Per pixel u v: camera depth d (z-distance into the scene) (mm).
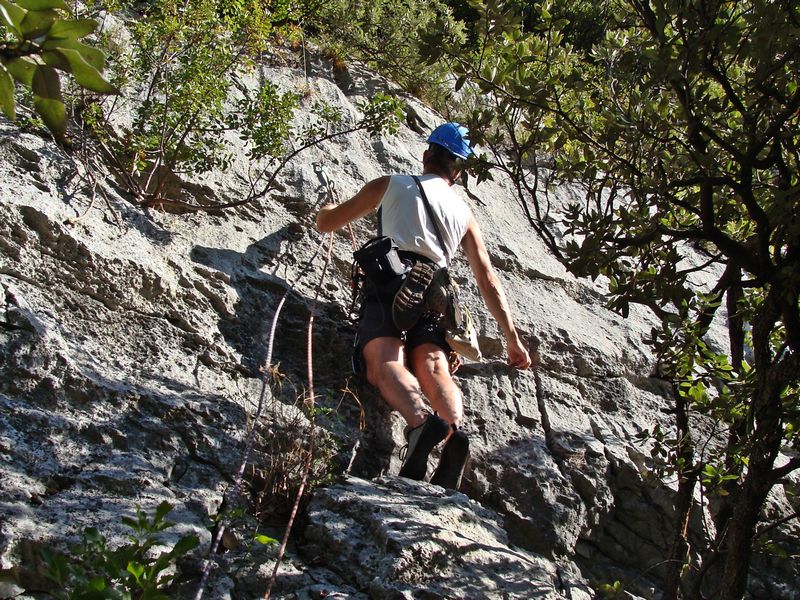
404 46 6473
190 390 3604
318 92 5750
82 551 2412
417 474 3609
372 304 3893
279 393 3859
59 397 3256
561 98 3270
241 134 4809
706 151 3082
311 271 4543
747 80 3094
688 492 3785
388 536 3041
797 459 3213
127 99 4645
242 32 4781
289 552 3135
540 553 3893
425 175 4176
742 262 3002
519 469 4062
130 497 3025
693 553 4113
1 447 2973
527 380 4543
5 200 3684
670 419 4770
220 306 4059
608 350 4898
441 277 3881
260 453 3467
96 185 4133
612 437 4457
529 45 3188
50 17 1178
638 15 3406
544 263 5402
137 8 5469
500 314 4184
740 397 3252
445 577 3016
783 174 3020
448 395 3760
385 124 4945
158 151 4422
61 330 3516
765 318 3090
